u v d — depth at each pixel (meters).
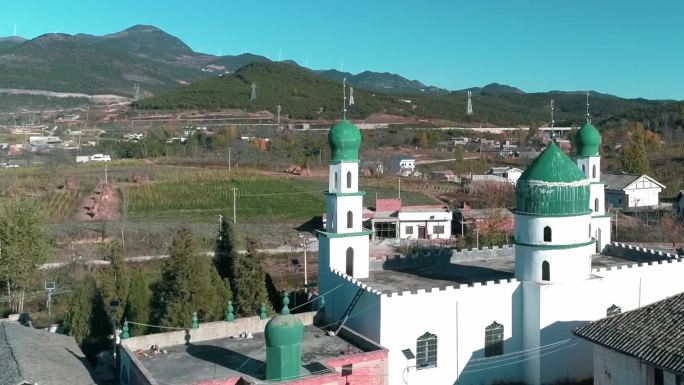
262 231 105.31
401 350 43.09
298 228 109.69
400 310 43.00
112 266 58.56
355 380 40.50
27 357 41.19
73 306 53.78
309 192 133.50
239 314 54.81
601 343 39.53
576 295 45.84
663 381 36.88
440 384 44.41
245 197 128.50
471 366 45.28
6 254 66.19
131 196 126.06
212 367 39.06
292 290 70.56
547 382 45.41
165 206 121.19
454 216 112.62
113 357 48.62
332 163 49.59
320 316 48.38
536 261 45.69
